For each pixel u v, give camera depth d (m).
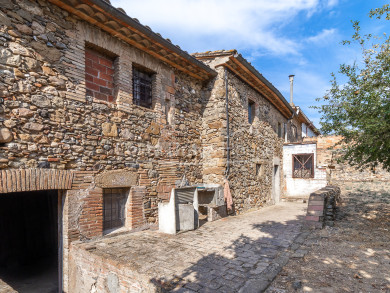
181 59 6.47
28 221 7.49
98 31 4.94
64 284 4.42
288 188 13.50
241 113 8.75
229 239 4.87
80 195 4.53
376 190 10.73
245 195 8.67
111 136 5.10
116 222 5.38
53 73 4.21
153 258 3.84
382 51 5.05
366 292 2.90
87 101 4.70
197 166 7.52
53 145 4.15
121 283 3.53
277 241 4.69
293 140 16.25
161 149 6.25
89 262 4.05
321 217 5.77
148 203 5.81
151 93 6.32
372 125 4.48
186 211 5.55
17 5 3.83
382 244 4.40
